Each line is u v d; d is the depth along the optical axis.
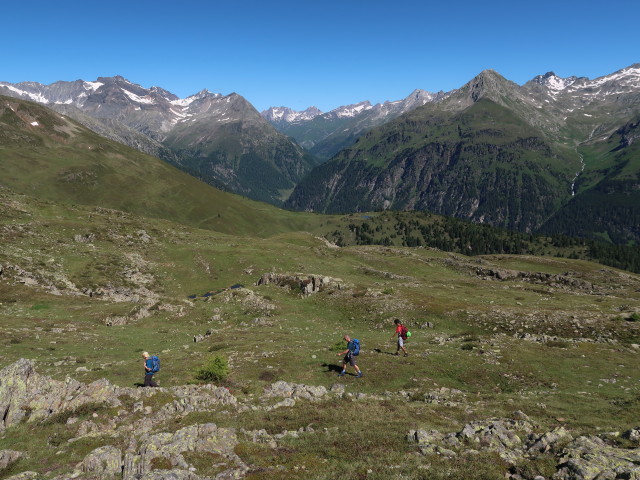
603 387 27.00
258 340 42.56
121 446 14.50
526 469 12.18
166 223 152.38
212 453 13.41
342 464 12.94
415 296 61.34
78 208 133.75
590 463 11.76
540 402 23.25
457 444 14.59
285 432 16.17
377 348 37.66
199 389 22.08
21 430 16.41
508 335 47.09
